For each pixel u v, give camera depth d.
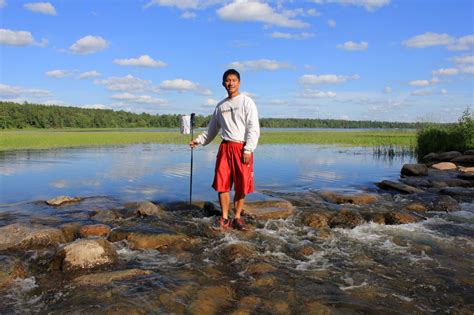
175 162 14.43
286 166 13.70
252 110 5.45
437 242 5.29
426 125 20.78
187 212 6.58
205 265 4.29
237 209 5.73
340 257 4.67
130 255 4.57
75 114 111.56
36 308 3.27
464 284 3.89
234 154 5.51
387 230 5.85
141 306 3.28
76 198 7.38
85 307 3.26
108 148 22.20
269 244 5.05
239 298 3.48
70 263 4.11
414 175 11.77
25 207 6.77
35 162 14.16
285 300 3.45
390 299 3.54
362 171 12.73
